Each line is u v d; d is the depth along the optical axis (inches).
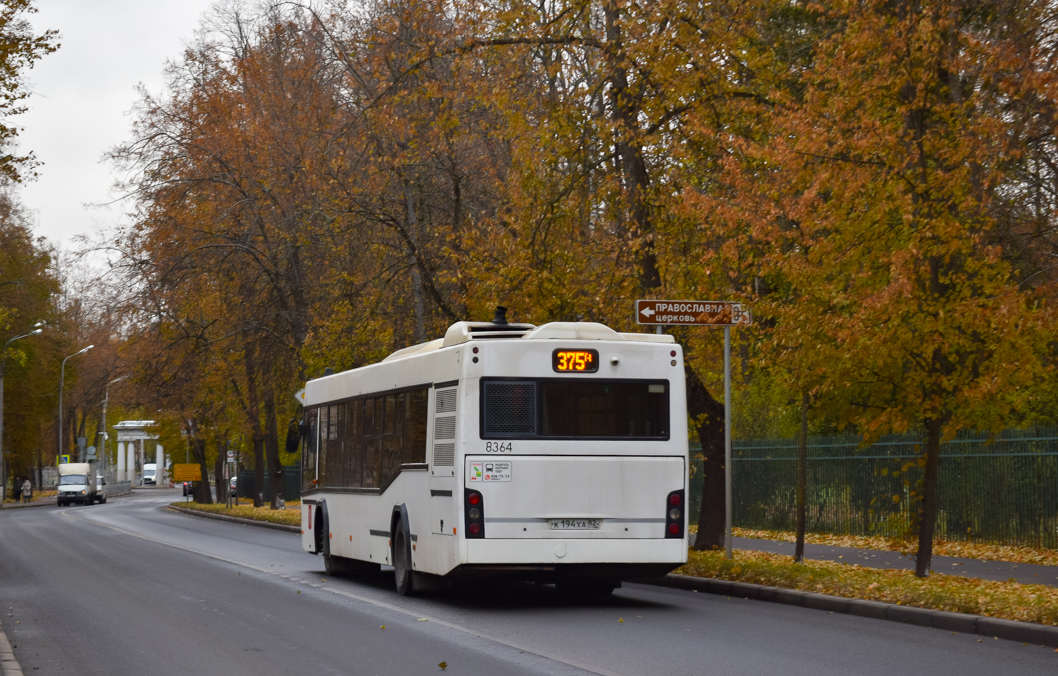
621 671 409.7
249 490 3221.0
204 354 1700.3
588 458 615.5
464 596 694.5
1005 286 626.5
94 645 499.8
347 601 667.4
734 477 1254.3
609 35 861.8
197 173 1595.7
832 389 684.7
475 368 613.3
